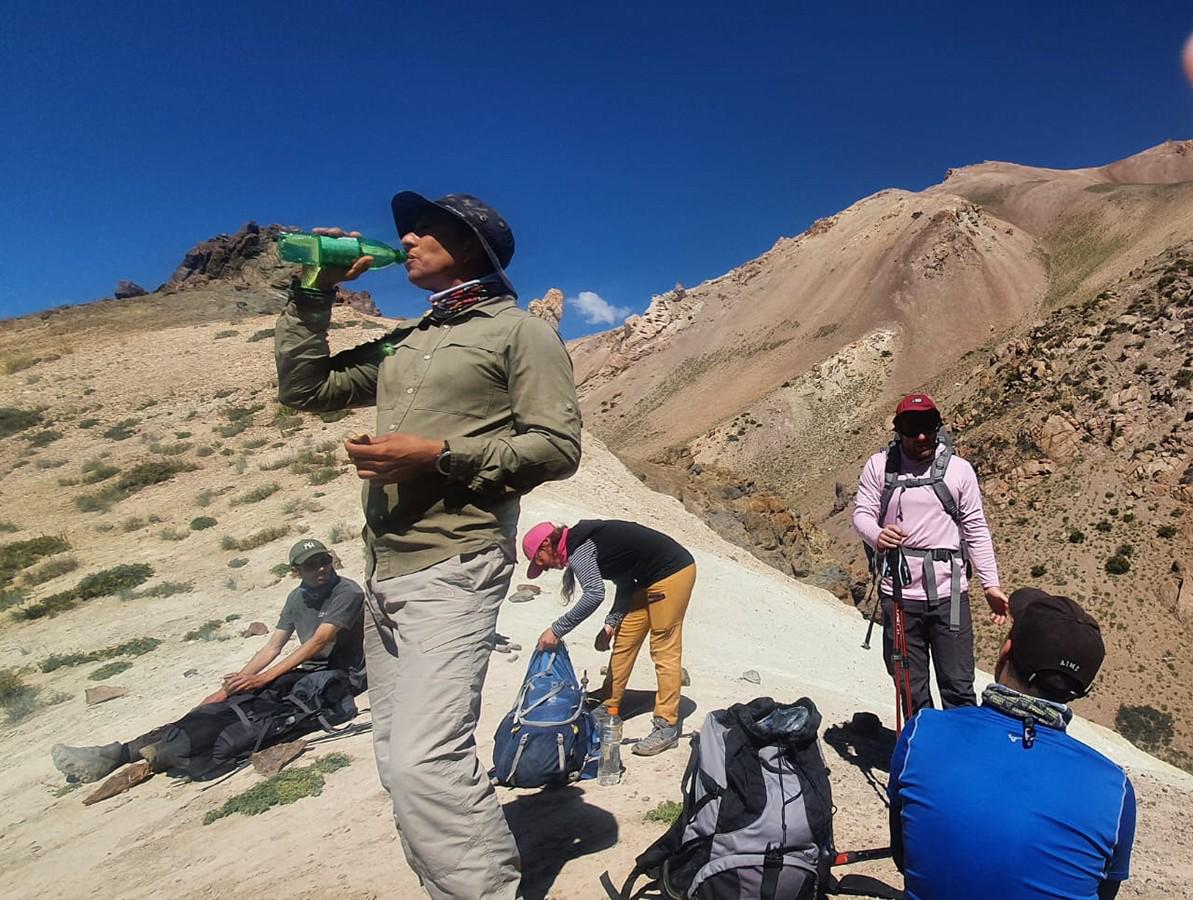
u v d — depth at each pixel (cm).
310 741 610
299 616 663
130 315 4256
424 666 245
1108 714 6631
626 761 518
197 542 1528
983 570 443
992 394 13288
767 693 809
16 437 2456
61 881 467
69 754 618
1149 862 411
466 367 255
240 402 2591
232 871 421
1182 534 8200
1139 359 10875
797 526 2995
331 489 1730
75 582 1393
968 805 215
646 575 522
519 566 1334
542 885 350
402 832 244
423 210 275
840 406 18975
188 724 589
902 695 453
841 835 406
